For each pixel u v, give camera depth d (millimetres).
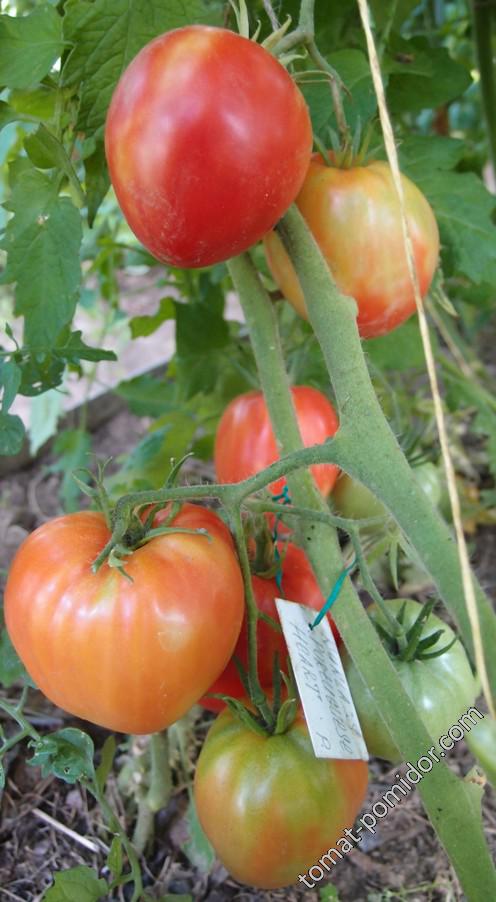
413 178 463
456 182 461
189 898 389
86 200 377
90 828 463
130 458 622
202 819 364
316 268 328
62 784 487
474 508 705
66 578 303
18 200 352
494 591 641
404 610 399
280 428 383
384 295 369
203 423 613
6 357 365
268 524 375
